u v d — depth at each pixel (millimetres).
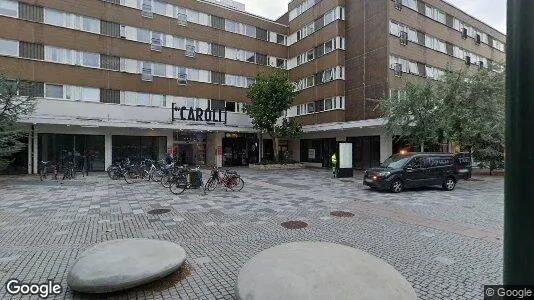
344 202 11672
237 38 32688
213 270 5500
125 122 24078
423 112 18703
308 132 30719
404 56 25922
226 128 29141
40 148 22688
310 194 13562
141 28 27188
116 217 9344
